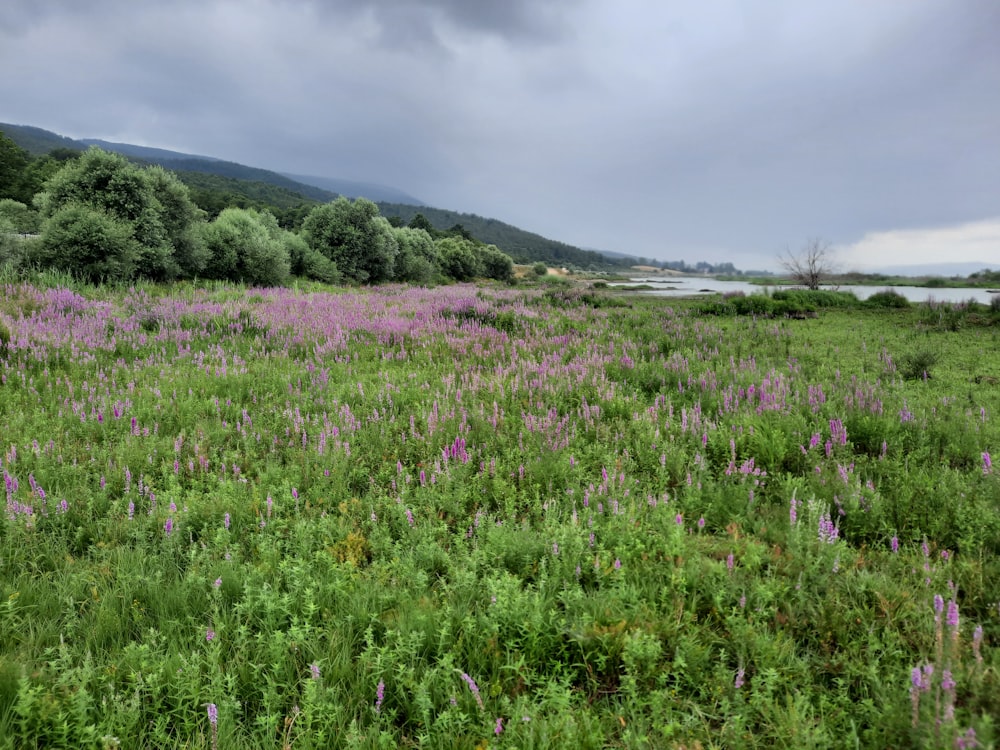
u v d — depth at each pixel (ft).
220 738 8.12
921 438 19.76
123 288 63.21
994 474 15.75
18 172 277.23
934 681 8.47
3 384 26.16
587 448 19.85
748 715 8.53
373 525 14.57
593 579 12.29
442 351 37.76
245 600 10.99
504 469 18.31
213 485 17.17
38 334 33.58
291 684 9.24
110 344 35.09
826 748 7.72
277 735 8.52
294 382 28.58
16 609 10.67
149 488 16.01
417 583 11.83
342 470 17.98
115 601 11.28
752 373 30.01
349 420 21.86
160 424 21.83
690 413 23.08
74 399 24.08
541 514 15.72
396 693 9.26
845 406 23.26
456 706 8.54
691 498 15.66
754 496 15.85
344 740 8.29
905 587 11.20
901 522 14.58
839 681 9.06
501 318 51.55
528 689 9.50
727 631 10.43
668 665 9.44
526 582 12.58
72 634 10.34
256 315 47.19
